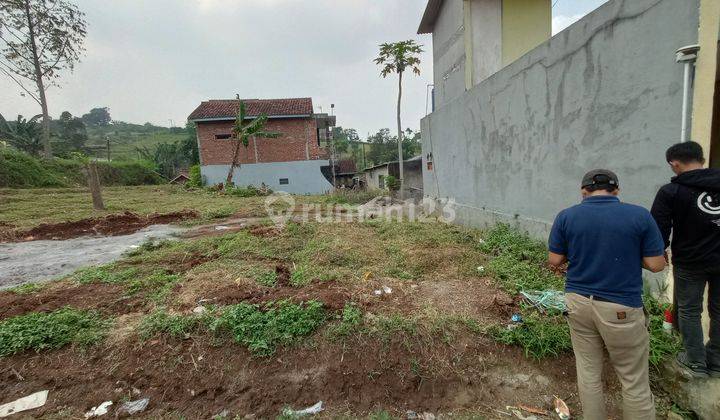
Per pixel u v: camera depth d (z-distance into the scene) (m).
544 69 4.76
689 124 2.79
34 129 28.73
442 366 2.77
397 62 15.21
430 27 12.85
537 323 3.03
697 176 2.13
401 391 2.63
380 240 6.14
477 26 8.99
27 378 2.63
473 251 5.22
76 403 2.48
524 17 9.00
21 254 5.94
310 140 23.36
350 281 4.05
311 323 3.05
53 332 2.93
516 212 5.72
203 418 2.43
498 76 6.08
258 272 4.39
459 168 8.11
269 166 23.03
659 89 3.06
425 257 4.87
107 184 23.36
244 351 2.85
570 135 4.31
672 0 2.89
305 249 5.56
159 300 3.64
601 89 3.75
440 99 11.82
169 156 38.62
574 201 4.30
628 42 3.36
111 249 6.24
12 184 17.39
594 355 2.09
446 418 2.46
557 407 2.48
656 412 2.40
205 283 4.00
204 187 21.11
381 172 22.91
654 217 2.29
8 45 20.73
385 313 3.29
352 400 2.58
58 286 4.15
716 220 2.09
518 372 2.74
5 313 3.30
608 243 1.95
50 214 10.41
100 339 2.94
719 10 2.54
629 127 3.41
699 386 2.33
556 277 3.96
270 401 2.55
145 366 2.73
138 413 2.45
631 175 3.42
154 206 12.40
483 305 3.45
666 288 3.09
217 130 22.38
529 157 5.26
